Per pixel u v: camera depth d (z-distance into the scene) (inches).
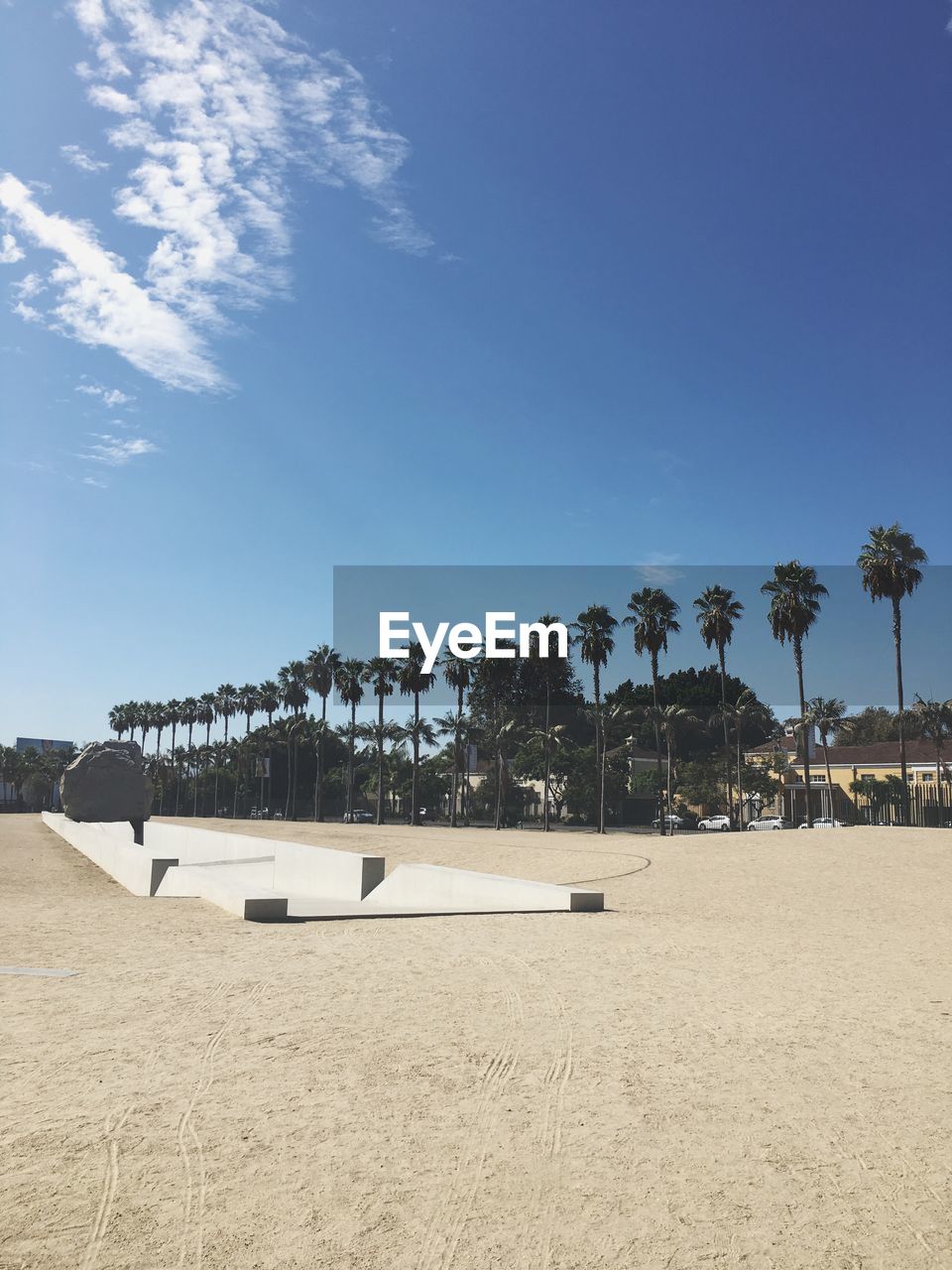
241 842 1240.8
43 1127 197.2
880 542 2129.7
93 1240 148.3
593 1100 219.6
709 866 1060.5
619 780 3090.6
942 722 2559.1
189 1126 198.7
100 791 1860.2
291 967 387.9
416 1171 177.5
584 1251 147.9
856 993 363.6
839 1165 183.8
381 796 3110.2
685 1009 321.4
